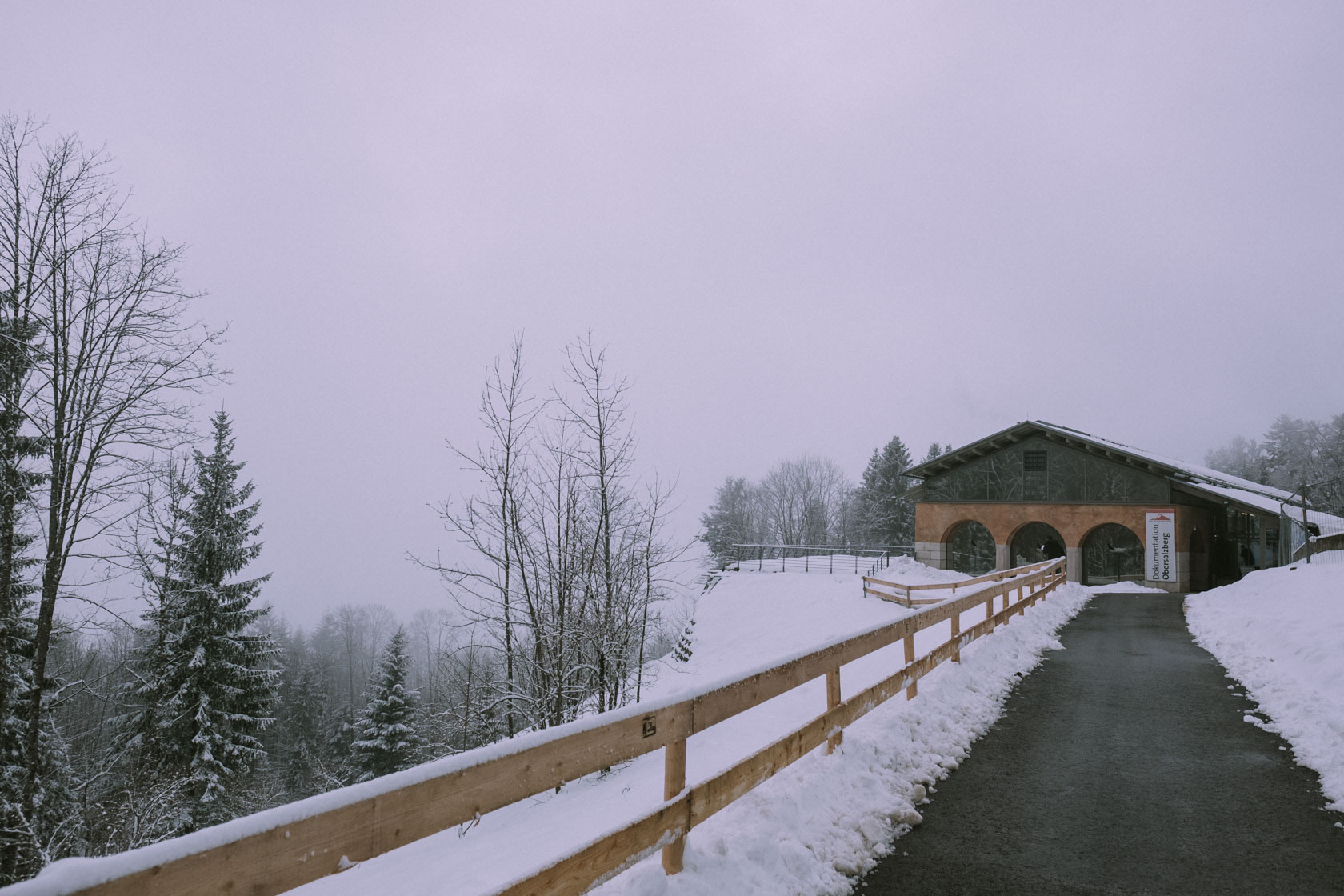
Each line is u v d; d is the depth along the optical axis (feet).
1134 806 16.39
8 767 41.19
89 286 43.83
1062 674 31.30
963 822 15.53
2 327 41.81
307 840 6.68
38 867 39.68
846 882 12.80
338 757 125.39
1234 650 36.40
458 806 8.13
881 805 15.60
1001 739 21.54
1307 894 12.40
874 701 19.45
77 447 43.57
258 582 73.46
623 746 10.53
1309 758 19.42
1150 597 69.05
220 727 67.92
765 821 13.62
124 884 5.42
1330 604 38.27
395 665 105.60
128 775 56.29
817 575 101.45
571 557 35.40
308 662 187.32
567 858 8.87
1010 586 42.22
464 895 12.87
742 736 24.34
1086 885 12.74
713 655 73.87
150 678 64.80
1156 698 26.81
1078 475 101.04
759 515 232.94
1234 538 110.63
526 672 35.65
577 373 37.09
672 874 11.21
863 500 218.79
